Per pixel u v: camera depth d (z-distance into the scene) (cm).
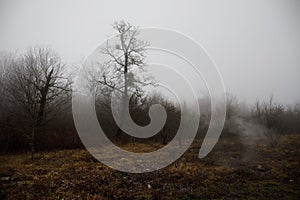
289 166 999
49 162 1124
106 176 856
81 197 672
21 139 1524
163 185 779
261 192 729
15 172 931
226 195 704
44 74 1741
